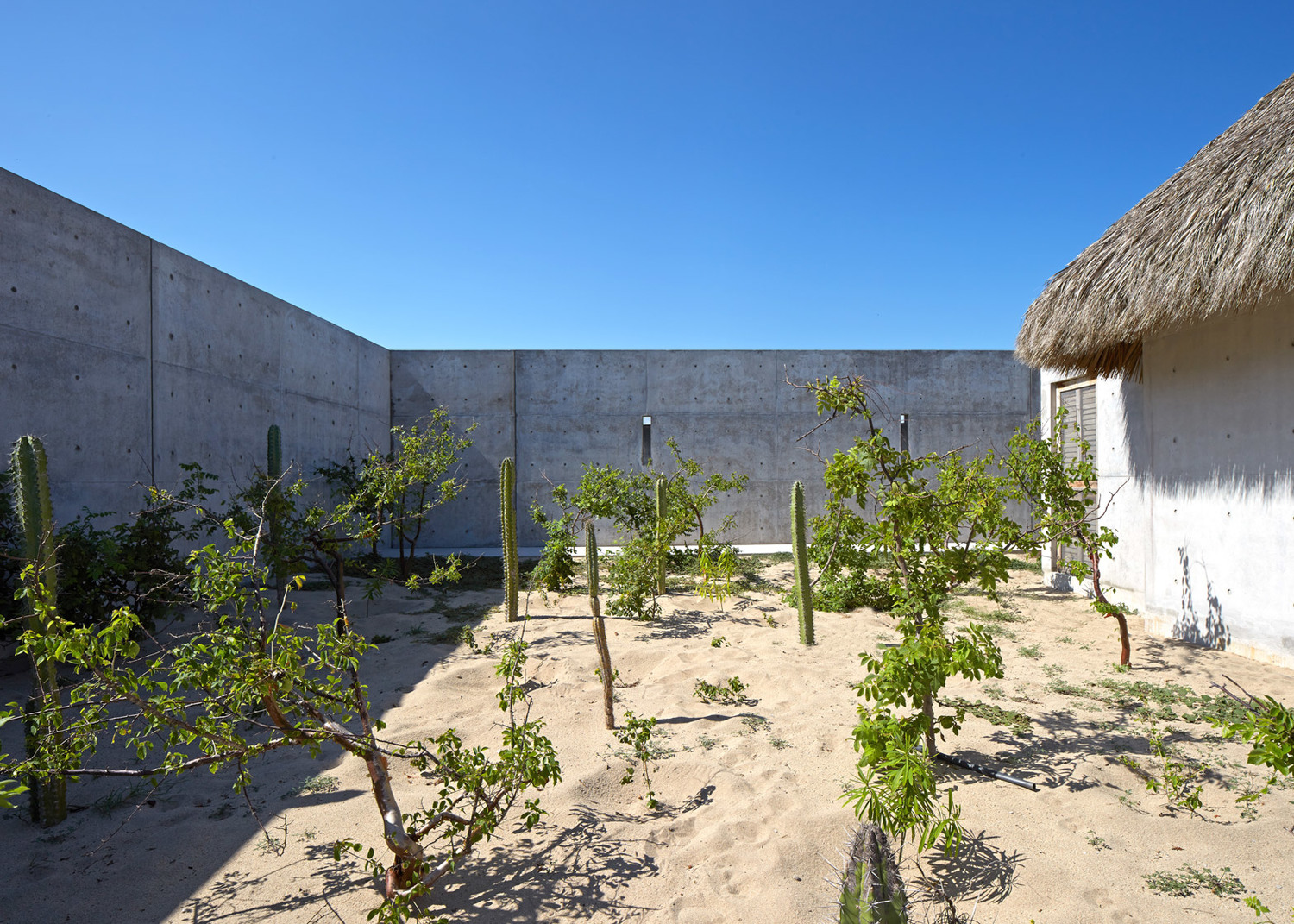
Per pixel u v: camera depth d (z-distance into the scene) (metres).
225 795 3.48
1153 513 6.48
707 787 3.47
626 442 14.97
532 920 2.52
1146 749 3.86
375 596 8.27
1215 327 5.77
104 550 5.57
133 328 8.01
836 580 8.01
